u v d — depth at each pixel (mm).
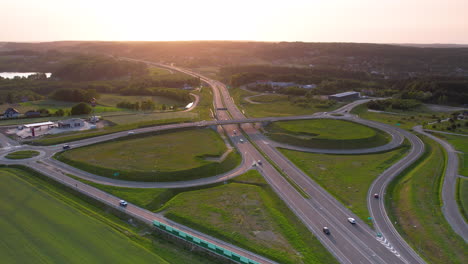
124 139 167750
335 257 78375
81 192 109000
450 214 97750
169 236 86062
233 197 109625
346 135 180625
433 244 83125
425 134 191000
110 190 111125
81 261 73938
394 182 125938
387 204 107438
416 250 81625
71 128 183125
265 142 174625
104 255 76438
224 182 122750
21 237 82250
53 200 103125
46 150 148125
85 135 168625
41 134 170375
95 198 105312
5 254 75375
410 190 115312
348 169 138625
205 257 78188
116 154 143875
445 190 114250
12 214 93312
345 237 87125
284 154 156000
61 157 138500
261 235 86438
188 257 78125
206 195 111125
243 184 121125
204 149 155000
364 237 87312
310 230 90062
